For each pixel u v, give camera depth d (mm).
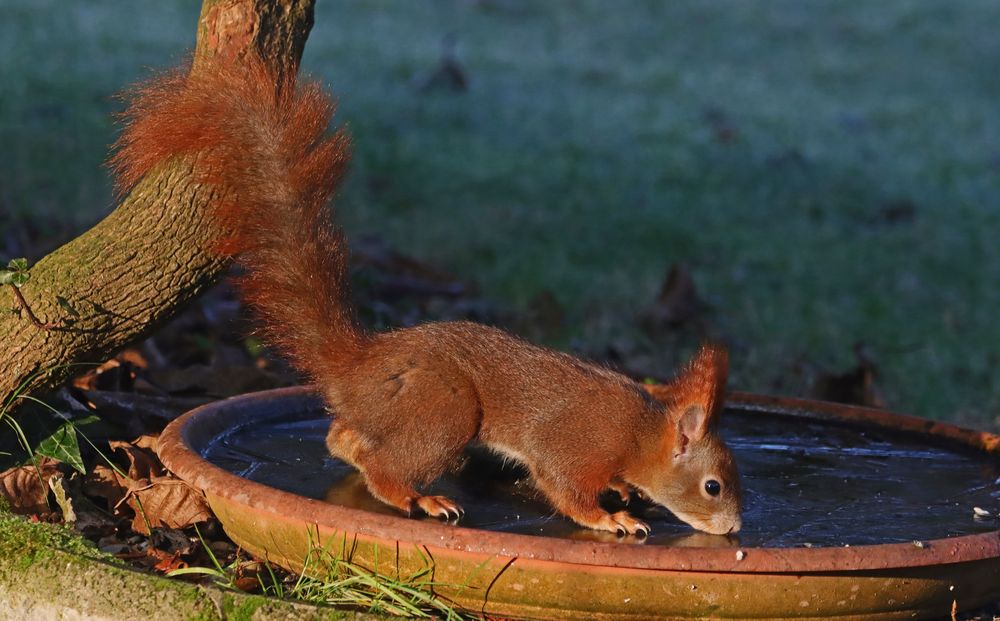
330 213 8219
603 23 42094
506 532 7105
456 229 20281
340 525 6695
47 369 8227
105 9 34719
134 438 9500
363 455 7840
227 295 14109
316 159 8062
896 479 8781
